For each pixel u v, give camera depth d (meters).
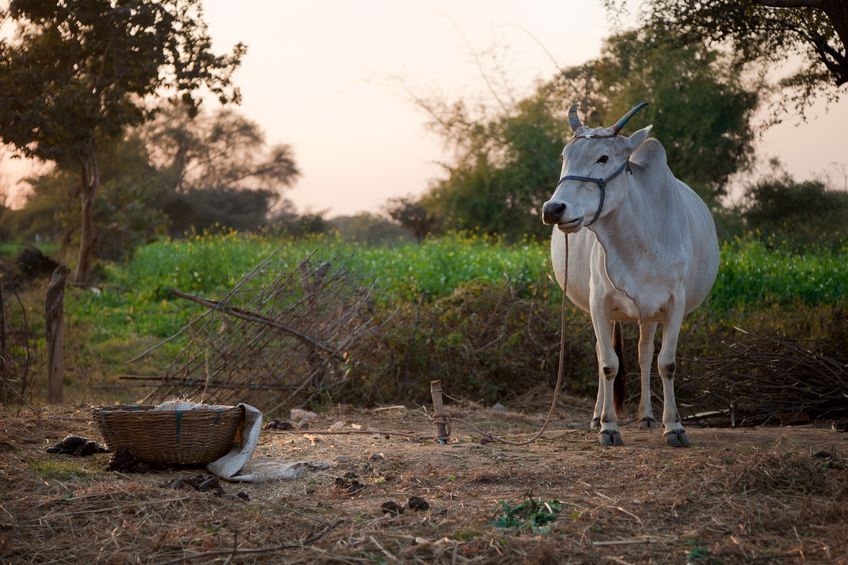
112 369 9.83
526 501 3.94
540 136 27.67
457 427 6.89
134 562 3.29
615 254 5.46
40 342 10.34
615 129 5.25
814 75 10.52
